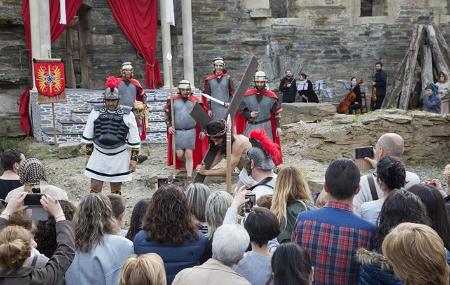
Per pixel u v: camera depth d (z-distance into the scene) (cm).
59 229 380
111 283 414
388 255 299
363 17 1934
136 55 1753
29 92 1529
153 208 416
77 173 1142
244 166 652
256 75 1087
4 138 1529
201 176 724
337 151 1245
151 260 330
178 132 1064
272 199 469
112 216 433
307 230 400
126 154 873
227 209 448
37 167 520
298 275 342
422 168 1246
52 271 358
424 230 296
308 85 1781
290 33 1886
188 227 416
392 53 1955
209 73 1833
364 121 1262
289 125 1355
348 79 1934
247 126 1091
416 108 1823
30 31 1550
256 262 387
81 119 1417
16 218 395
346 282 390
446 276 291
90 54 1731
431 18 1966
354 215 401
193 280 344
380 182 448
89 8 1709
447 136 1288
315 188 948
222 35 1833
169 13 1511
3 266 338
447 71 1789
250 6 1847
